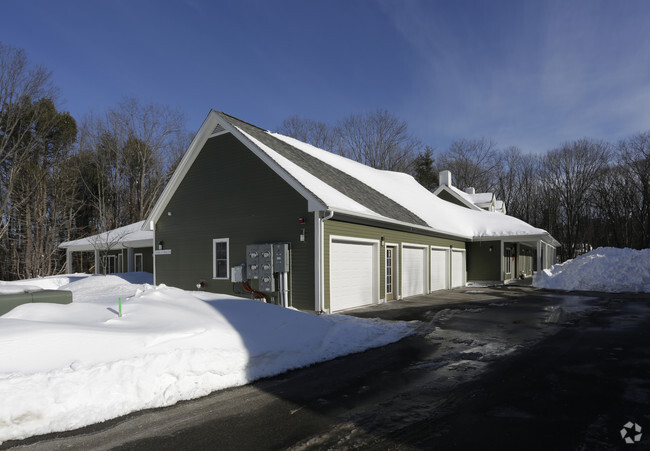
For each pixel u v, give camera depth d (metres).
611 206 42.59
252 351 5.80
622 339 7.76
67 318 5.77
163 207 14.99
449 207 25.38
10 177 26.95
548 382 5.17
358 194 14.40
